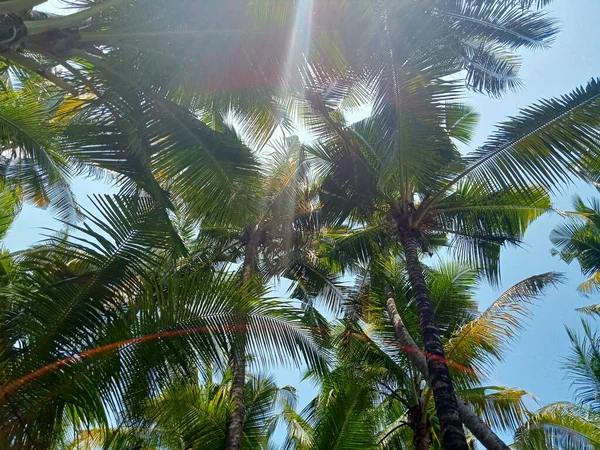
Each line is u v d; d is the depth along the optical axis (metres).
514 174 8.10
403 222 10.23
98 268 5.41
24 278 5.43
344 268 13.62
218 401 9.45
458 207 10.33
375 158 10.60
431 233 12.19
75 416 5.65
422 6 7.21
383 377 10.98
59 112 8.30
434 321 8.34
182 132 6.76
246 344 6.06
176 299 5.68
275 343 6.18
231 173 6.84
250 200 6.91
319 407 12.10
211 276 6.12
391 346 11.48
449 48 7.67
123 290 5.47
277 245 13.43
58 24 5.47
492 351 10.38
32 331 5.14
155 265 5.59
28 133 7.54
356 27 6.65
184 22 6.35
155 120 6.70
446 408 6.91
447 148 9.20
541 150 7.71
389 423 12.42
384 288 12.18
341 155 11.02
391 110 7.98
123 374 5.30
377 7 6.83
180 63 6.59
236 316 5.84
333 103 10.05
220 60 6.59
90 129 6.73
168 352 5.46
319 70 6.75
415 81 7.52
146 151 6.61
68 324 5.20
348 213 11.73
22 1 4.65
